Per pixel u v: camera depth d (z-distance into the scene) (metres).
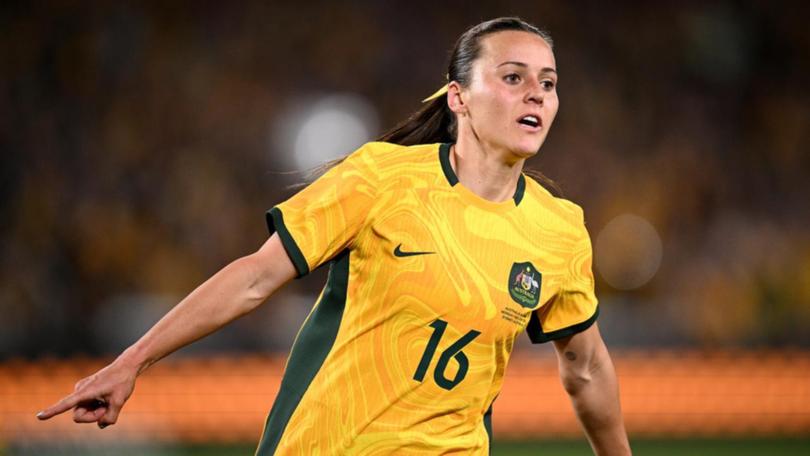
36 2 47.50
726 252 45.62
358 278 9.38
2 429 27.58
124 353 8.67
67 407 8.44
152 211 43.88
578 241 9.98
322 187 9.29
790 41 52.44
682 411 33.72
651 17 52.62
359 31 50.28
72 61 47.00
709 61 52.09
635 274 45.06
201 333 8.84
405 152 9.52
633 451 28.98
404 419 9.27
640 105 50.69
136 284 41.97
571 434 31.28
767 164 49.62
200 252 43.22
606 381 10.82
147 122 46.28
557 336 10.27
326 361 9.40
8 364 34.81
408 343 9.22
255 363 34.44
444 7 51.31
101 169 44.50
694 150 49.41
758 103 51.41
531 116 9.35
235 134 46.81
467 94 9.55
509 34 9.47
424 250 9.21
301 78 48.88
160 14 48.91
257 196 45.59
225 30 49.41
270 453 9.53
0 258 41.03
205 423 31.38
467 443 9.57
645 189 47.25
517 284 9.46
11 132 44.91
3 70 46.09
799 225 47.38
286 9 50.31
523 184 9.83
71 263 42.03
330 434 9.30
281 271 9.08
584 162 48.12
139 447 28.56
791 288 44.38
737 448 29.44
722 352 39.16
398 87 49.28
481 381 9.48
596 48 51.81
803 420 33.44
